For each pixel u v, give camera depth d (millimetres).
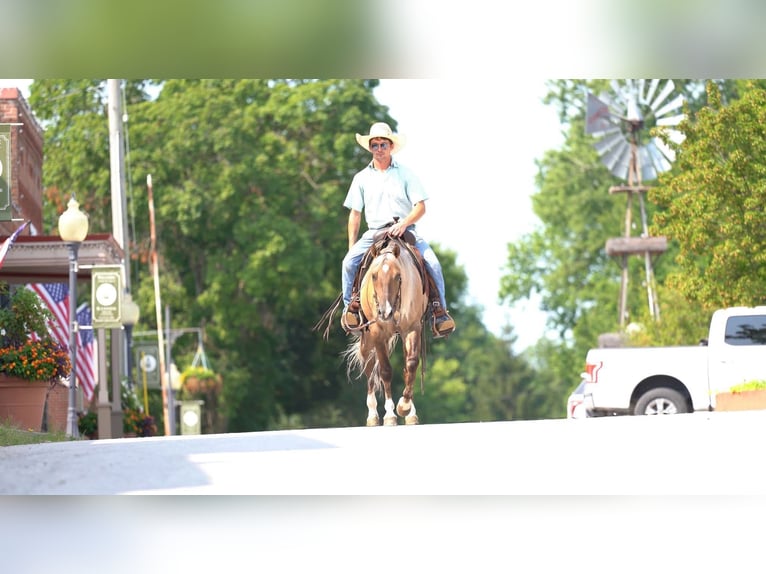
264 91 57969
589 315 74062
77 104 59406
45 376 22266
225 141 56500
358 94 57688
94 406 33688
